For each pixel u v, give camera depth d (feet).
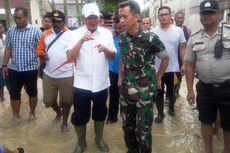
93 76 14.69
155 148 16.10
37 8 95.50
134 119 13.53
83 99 14.88
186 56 13.61
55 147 16.56
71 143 17.02
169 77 19.42
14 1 70.59
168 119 20.29
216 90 12.57
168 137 17.44
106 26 23.29
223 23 12.59
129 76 12.80
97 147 16.20
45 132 18.61
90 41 14.55
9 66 19.79
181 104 23.68
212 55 12.39
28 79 19.76
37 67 19.84
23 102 25.21
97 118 15.56
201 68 12.70
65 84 17.84
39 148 16.47
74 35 14.83
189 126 19.02
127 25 12.25
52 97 18.52
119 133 18.17
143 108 12.67
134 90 12.71
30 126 19.63
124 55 12.81
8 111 22.89
